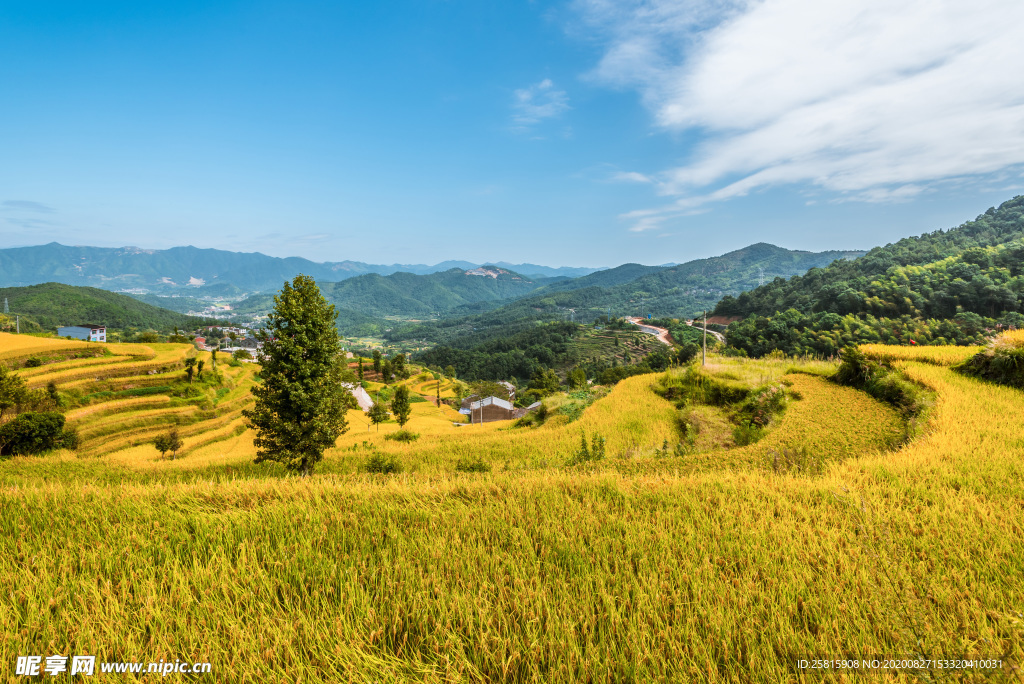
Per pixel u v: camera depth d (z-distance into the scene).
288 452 14.73
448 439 22.27
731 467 8.80
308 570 3.74
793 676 2.59
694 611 3.17
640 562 3.88
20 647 2.70
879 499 5.32
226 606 3.22
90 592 3.29
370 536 4.43
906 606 2.90
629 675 2.61
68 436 23.72
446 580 3.55
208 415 41.94
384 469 15.02
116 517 4.93
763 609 3.14
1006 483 5.77
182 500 5.61
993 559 3.72
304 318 14.92
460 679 2.51
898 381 14.34
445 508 5.30
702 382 21.38
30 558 3.77
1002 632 2.83
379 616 3.08
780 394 16.69
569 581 3.60
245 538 4.30
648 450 14.47
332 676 2.61
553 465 12.63
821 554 3.94
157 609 3.05
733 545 4.18
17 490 5.52
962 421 9.62
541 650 2.73
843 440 10.66
